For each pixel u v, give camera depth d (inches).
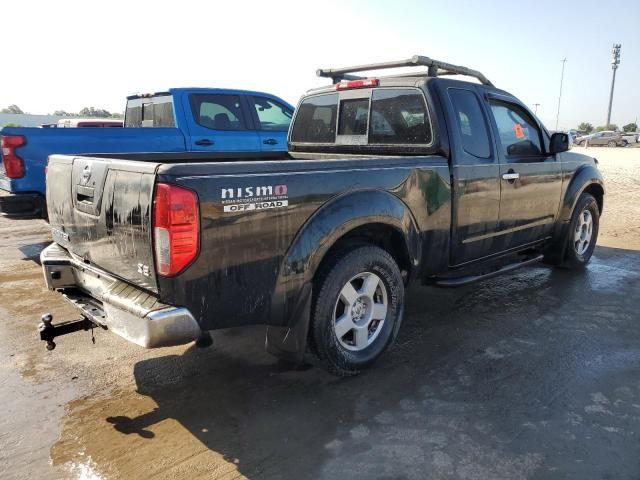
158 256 103.7
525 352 156.4
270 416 122.7
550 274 238.4
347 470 103.5
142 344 104.1
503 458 106.8
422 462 105.7
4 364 147.9
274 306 119.9
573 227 229.3
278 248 118.0
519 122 195.3
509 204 184.9
